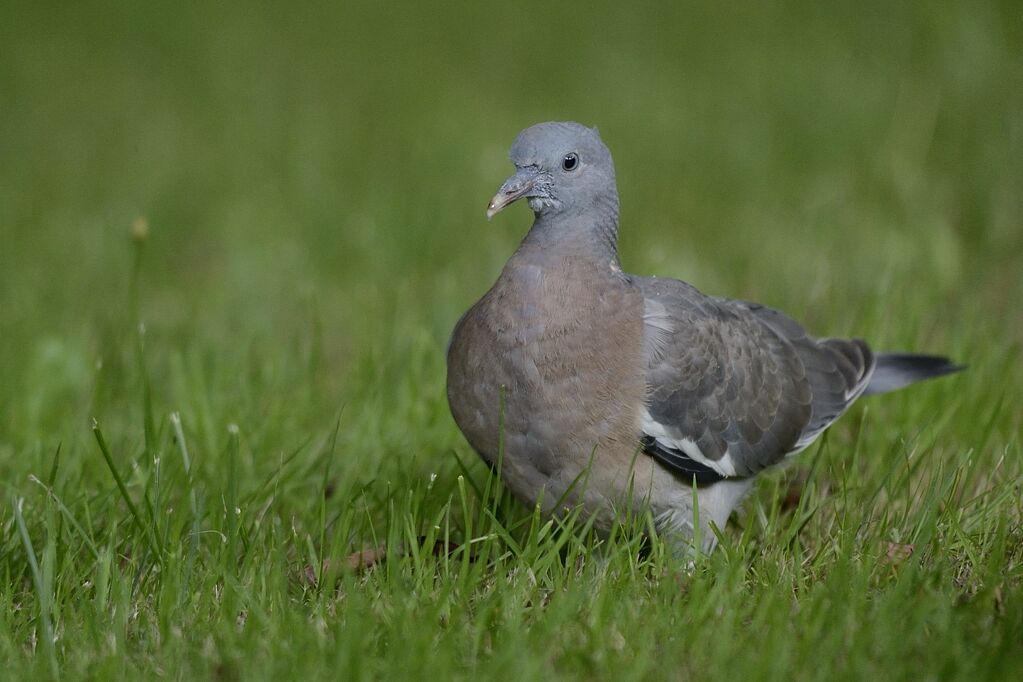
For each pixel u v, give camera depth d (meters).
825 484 9.80
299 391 11.13
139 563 8.05
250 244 15.38
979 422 10.10
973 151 15.66
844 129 17.17
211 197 17.25
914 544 8.11
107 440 10.15
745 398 9.02
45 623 7.14
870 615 7.21
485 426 8.46
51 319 13.04
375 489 9.36
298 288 14.16
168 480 9.10
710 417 8.72
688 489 8.67
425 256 14.92
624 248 14.65
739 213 15.51
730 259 14.02
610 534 8.52
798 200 15.70
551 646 6.98
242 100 21.23
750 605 7.41
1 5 25.19
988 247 13.66
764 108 18.61
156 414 10.57
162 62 23.22
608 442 8.27
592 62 21.91
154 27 24.83
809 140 17.12
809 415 9.62
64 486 8.75
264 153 18.83
